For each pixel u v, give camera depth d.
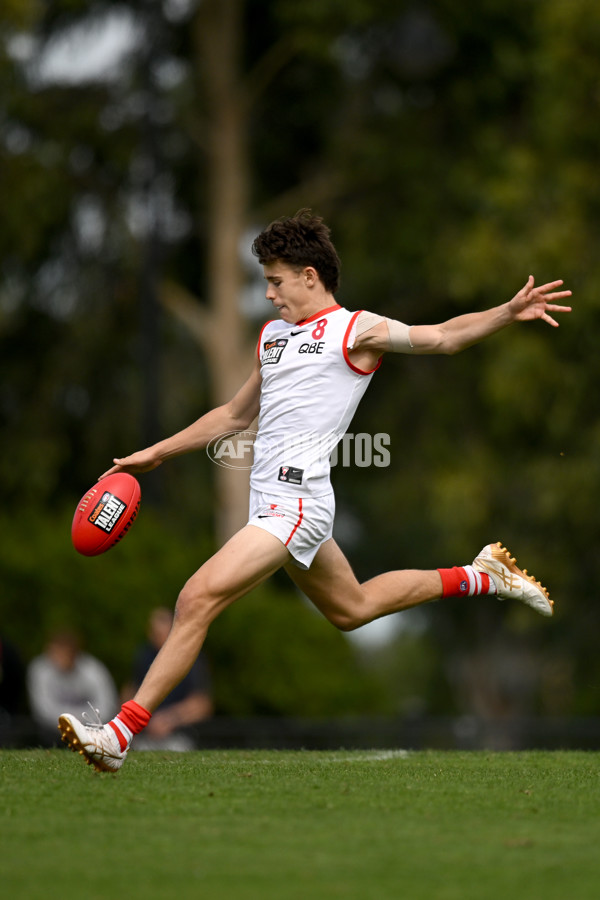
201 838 13.54
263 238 18.34
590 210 69.38
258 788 16.59
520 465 72.06
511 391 67.88
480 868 12.36
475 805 15.48
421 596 19.97
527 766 19.95
